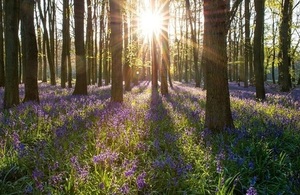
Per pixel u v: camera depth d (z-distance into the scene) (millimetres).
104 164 5395
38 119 8891
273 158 5762
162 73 22125
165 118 9859
